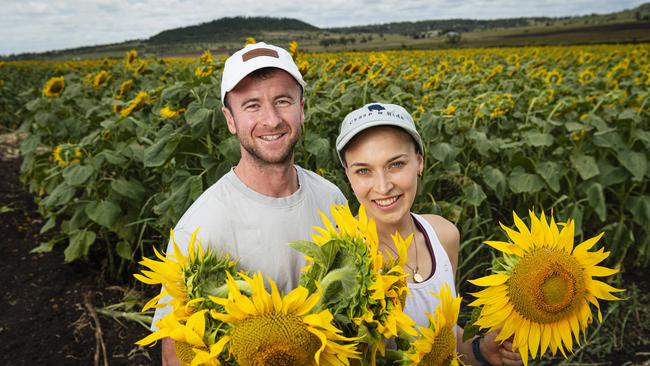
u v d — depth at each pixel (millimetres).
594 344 3854
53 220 4941
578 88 8641
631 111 4910
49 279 4672
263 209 2039
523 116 6098
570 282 1495
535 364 3635
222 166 3732
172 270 1442
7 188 7562
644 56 17156
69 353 3738
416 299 1891
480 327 1612
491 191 5391
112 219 4293
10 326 3990
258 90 1980
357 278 1290
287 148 2029
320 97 5531
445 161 4281
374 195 1815
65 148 4773
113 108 5219
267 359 1255
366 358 1418
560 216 4676
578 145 5113
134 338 3959
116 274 4812
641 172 4609
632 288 4598
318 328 1281
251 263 2008
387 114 1758
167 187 4410
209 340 1326
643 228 4840
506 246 1545
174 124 4492
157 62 8688
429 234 2016
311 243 1323
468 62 14484
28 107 6520
